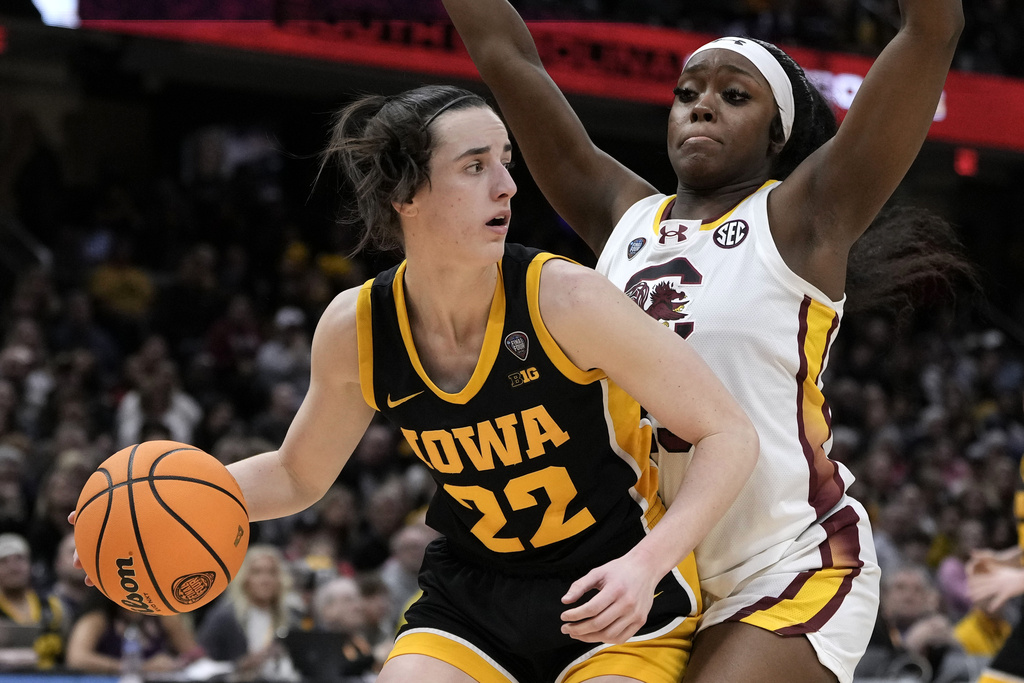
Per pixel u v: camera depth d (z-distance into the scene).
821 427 3.30
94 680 6.37
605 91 15.30
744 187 3.53
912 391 18.84
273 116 20.88
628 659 2.99
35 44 16.55
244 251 18.73
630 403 3.05
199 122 20.53
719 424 2.80
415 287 2.96
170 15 13.46
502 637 3.12
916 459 15.45
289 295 17.58
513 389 2.90
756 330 3.22
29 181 18.12
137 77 18.89
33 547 9.28
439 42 14.68
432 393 2.96
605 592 2.54
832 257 3.29
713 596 3.21
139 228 18.42
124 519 2.95
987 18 19.45
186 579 2.97
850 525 3.22
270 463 3.36
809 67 16.36
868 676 7.50
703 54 3.51
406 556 8.91
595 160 3.82
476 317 2.93
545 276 2.90
